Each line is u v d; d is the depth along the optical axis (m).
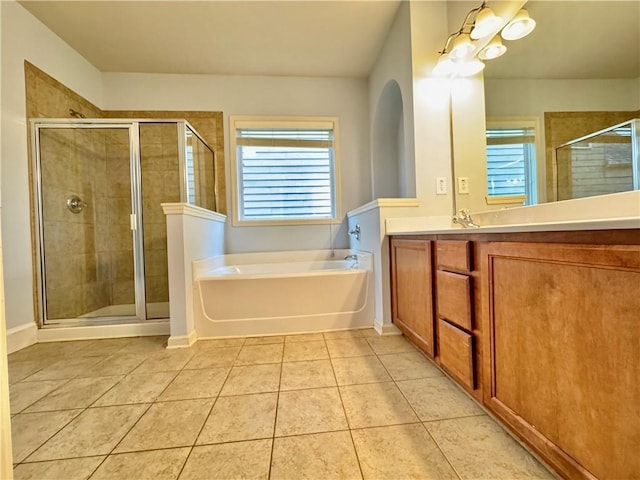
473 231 1.13
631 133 1.07
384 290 2.12
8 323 2.01
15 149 2.12
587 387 0.70
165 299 2.63
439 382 1.44
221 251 2.98
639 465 0.60
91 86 2.88
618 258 0.62
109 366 1.71
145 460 0.98
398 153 3.06
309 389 1.40
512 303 0.94
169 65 2.93
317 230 3.24
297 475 0.90
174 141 2.60
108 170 2.63
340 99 3.23
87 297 2.62
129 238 2.68
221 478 0.90
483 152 1.87
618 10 1.12
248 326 2.17
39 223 2.26
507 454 0.96
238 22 2.33
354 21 2.35
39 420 1.21
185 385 1.47
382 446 1.01
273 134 3.21
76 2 2.12
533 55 1.51
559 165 1.36
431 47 2.09
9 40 2.08
